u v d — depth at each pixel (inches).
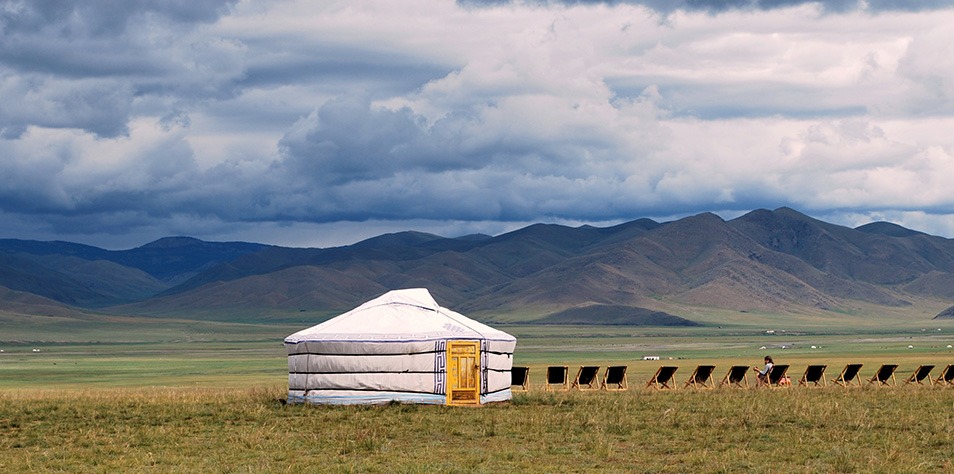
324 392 1316.4
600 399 1357.0
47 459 904.3
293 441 988.6
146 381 3289.9
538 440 986.7
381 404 1298.0
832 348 6205.7
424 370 1305.4
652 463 861.2
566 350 6579.7
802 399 1325.0
